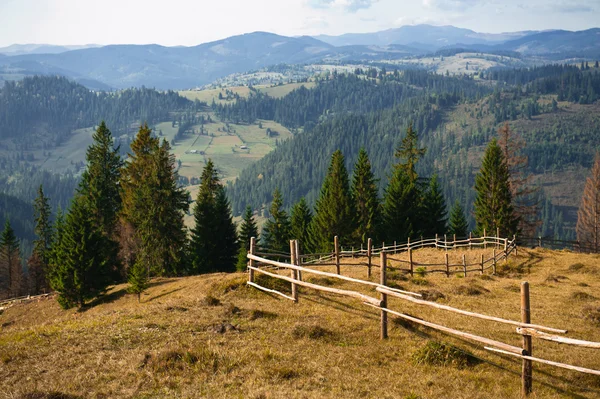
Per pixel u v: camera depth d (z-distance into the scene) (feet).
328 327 43.06
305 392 29.30
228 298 54.49
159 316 45.55
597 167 212.84
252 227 238.68
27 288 279.69
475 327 46.06
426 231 218.38
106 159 197.77
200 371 32.12
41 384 30.32
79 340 38.60
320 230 207.62
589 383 33.60
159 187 172.55
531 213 204.54
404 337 41.45
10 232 273.13
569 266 92.32
